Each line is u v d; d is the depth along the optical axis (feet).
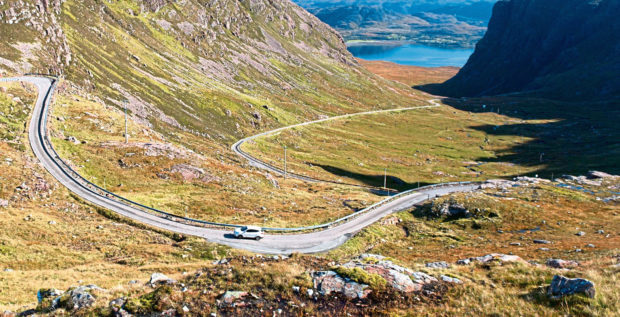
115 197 214.69
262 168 442.50
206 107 614.75
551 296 69.41
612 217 262.88
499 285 80.38
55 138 262.47
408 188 472.44
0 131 245.45
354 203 297.94
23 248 137.39
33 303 82.53
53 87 345.72
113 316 67.00
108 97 434.71
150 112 473.67
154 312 67.92
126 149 287.28
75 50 486.38
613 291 67.92
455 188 364.17
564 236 208.23
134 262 138.00
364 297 73.31
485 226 242.17
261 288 77.25
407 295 74.54
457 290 76.84
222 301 71.56
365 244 191.72
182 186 260.62
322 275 80.53
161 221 193.16
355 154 638.94
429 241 210.59
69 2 606.14
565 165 609.42
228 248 165.17
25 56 380.78
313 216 239.91
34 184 196.65
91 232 167.32
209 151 436.76
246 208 240.94
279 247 174.09
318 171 494.59
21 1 432.66
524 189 342.64
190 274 87.81
